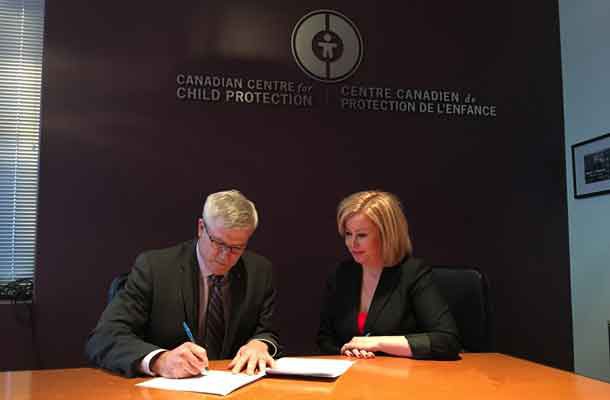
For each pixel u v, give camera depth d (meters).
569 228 3.40
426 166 3.23
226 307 1.92
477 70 3.36
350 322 2.16
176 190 2.89
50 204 2.73
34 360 2.67
